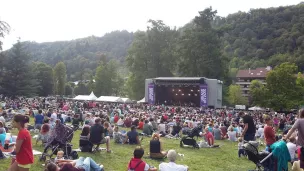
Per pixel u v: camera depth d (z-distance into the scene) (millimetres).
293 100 55250
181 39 74125
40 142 14406
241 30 157625
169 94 56219
